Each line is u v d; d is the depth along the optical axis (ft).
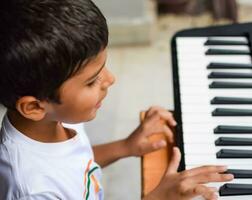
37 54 2.13
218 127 3.05
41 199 2.60
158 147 3.41
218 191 2.66
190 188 2.62
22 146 2.61
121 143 3.64
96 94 2.44
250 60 3.59
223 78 3.47
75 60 2.19
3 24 2.17
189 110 3.24
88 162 3.03
